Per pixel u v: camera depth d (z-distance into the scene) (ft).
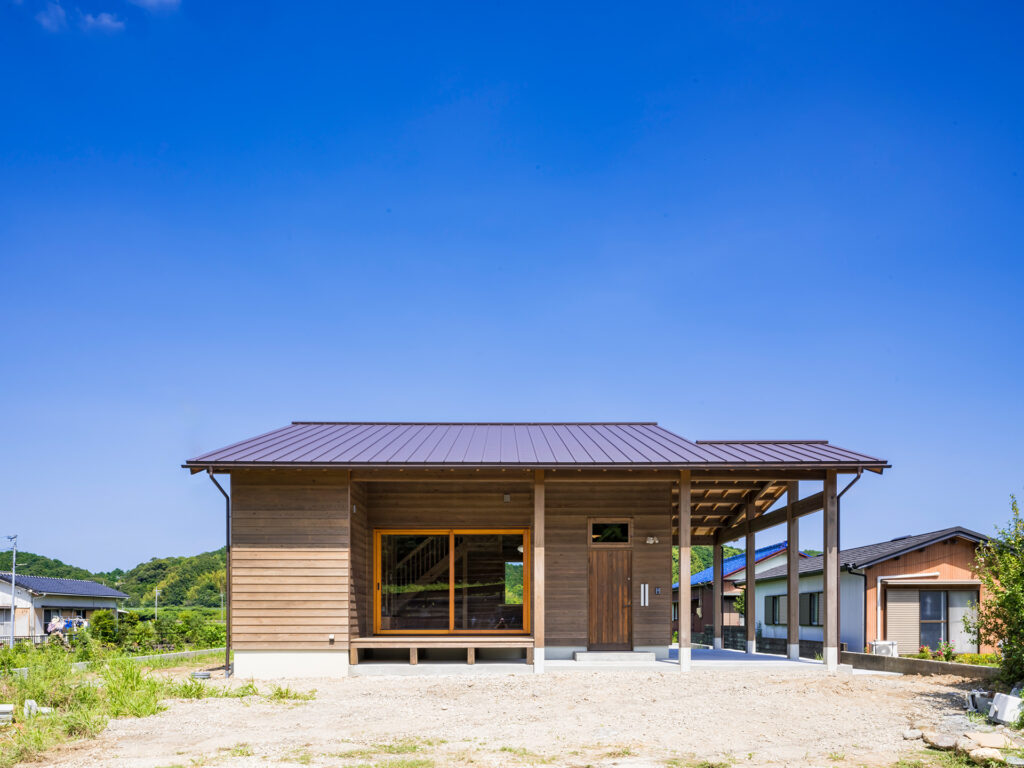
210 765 21.79
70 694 30.91
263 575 40.73
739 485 49.60
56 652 36.17
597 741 25.14
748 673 39.88
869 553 60.70
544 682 37.06
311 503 41.11
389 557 45.80
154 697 30.99
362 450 43.27
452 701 32.48
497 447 44.65
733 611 86.99
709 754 23.40
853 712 29.78
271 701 32.53
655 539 45.27
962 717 28.32
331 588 40.60
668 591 44.88
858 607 57.88
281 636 40.29
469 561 45.70
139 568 214.28
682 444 45.88
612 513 45.39
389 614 45.34
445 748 24.07
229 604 40.65
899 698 32.58
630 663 41.45
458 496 46.01
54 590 117.39
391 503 45.98
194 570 208.13
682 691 34.42
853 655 45.65
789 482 46.75
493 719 28.78
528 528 45.73
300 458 40.83
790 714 29.48
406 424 54.03
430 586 45.52
